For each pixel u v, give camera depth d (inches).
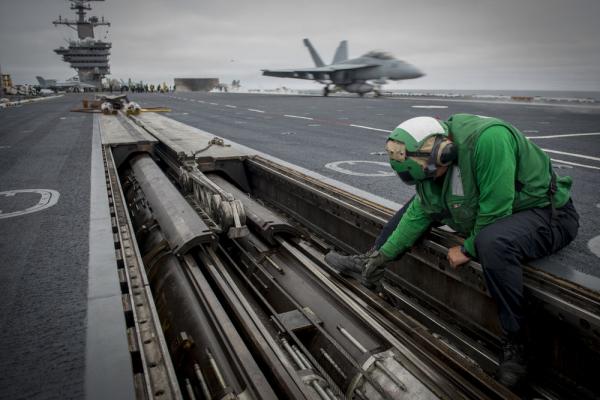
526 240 73.5
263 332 77.6
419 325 83.3
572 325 70.0
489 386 66.2
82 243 137.1
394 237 96.7
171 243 117.2
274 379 69.4
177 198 150.5
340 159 309.3
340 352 81.0
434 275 108.5
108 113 741.9
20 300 100.9
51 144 389.7
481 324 94.5
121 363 69.7
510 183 70.5
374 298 94.2
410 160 74.9
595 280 74.7
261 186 219.8
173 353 82.2
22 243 139.2
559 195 79.0
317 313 94.9
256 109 977.5
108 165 231.9
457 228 87.3
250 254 129.0
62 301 99.3
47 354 78.7
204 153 228.8
